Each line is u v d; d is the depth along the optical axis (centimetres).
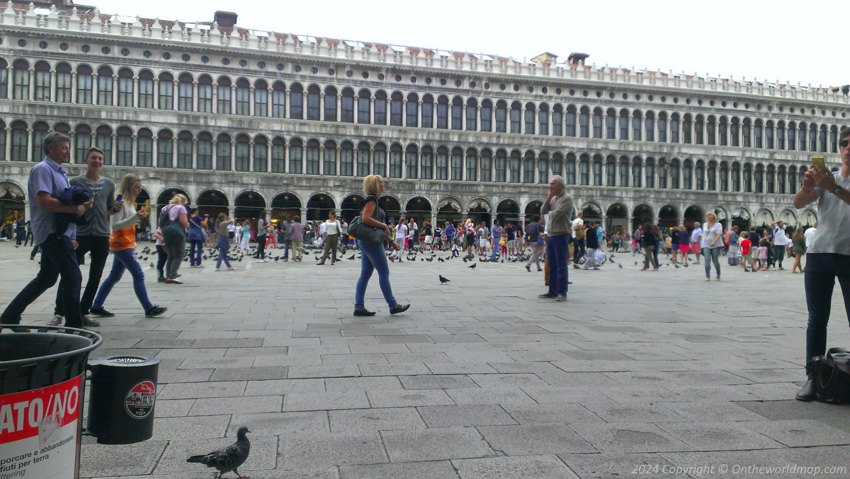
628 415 534
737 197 7388
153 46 5716
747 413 545
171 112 5766
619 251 5819
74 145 5572
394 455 435
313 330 943
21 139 5466
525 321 1067
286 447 448
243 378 641
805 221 7631
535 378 658
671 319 1116
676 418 527
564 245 1386
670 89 7131
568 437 476
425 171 6519
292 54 6075
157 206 5738
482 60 6738
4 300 1234
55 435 273
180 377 643
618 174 7038
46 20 5469
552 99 6850
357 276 2053
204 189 5850
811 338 615
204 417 514
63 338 331
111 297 1340
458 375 666
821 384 577
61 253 804
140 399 357
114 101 5662
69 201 772
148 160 5750
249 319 1048
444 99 6600
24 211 5453
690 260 3984
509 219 6800
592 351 808
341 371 677
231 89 5981
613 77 7012
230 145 5969
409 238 4491
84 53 5578
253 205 6084
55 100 5541
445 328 980
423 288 1661
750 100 7438
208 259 3173
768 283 2025
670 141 7225
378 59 6356
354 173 6300
